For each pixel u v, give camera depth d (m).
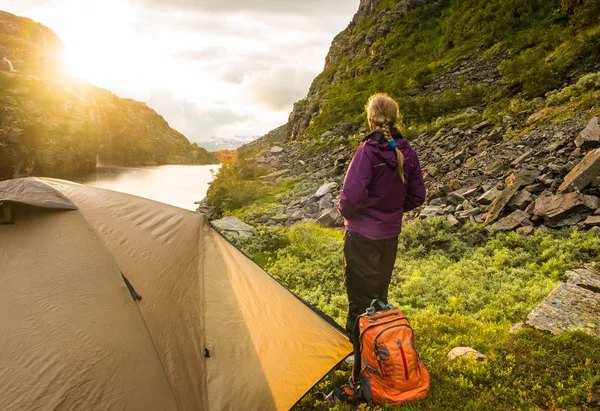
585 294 5.41
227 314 3.74
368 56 63.81
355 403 3.56
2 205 3.34
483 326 5.39
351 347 4.12
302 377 3.68
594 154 10.75
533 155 14.34
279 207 22.69
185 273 3.77
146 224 3.90
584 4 27.62
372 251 3.76
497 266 8.50
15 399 2.54
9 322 2.84
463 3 53.22
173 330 3.28
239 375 3.39
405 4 64.56
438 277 8.02
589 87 17.89
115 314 3.06
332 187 22.75
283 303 4.27
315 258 9.77
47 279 3.10
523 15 40.62
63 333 2.85
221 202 27.69
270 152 40.25
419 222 11.63
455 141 21.80
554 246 8.69
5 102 110.38
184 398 2.97
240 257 4.50
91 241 3.40
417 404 3.36
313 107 60.78
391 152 3.59
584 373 3.71
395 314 3.53
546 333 4.52
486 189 13.65
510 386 3.66
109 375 2.78
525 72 24.12
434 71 41.69
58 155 111.56
